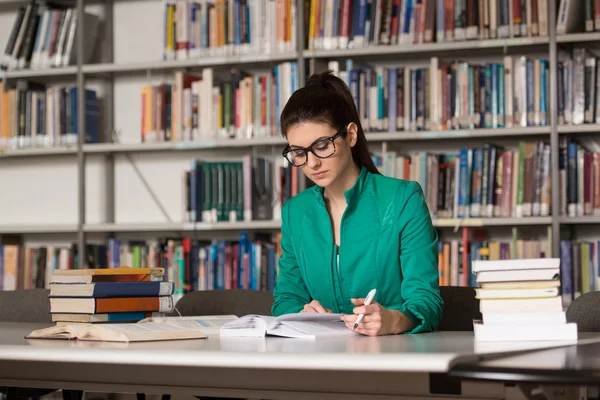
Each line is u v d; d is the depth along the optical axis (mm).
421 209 1805
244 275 3627
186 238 3844
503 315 1404
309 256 1885
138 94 4129
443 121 3379
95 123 4035
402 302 1853
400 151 3711
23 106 3988
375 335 1529
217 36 3701
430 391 1194
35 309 2670
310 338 1479
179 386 1380
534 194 3277
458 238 3584
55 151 3930
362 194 1841
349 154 1832
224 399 2324
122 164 4152
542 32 3275
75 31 3965
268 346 1317
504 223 3260
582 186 3248
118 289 1759
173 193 4078
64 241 4223
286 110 1758
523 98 3291
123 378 1428
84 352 1284
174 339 1494
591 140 3459
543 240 3309
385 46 3451
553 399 1312
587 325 1970
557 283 1427
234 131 3674
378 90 3461
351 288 1847
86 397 3771
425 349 1213
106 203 4121
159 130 3793
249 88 3639
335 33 3521
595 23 3266
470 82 3344
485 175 3318
